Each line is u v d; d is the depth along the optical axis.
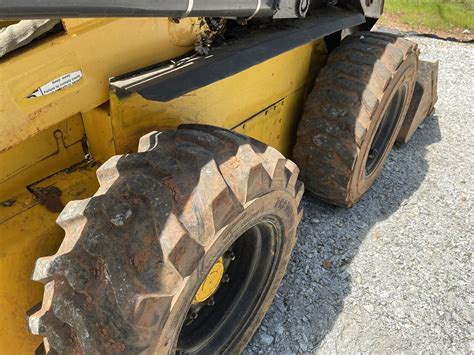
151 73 1.71
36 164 1.69
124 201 1.43
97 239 1.38
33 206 1.62
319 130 2.71
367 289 2.64
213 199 1.48
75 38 1.49
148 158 1.53
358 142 2.64
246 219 1.66
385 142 3.37
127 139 1.77
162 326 1.45
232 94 2.26
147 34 1.72
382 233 3.02
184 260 1.42
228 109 2.28
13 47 1.40
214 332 2.08
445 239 3.02
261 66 2.39
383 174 3.58
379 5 3.27
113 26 1.59
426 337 2.42
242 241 2.04
